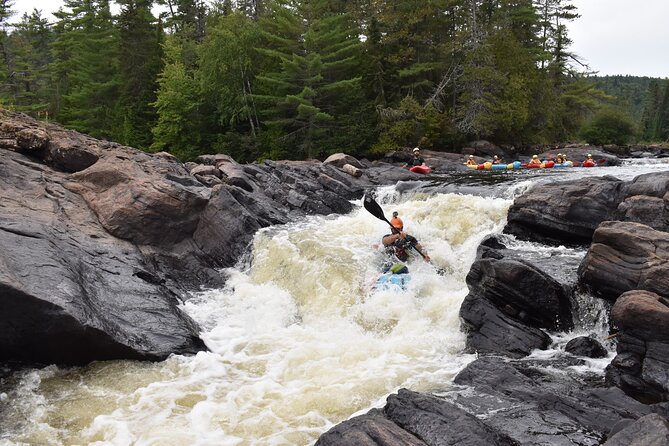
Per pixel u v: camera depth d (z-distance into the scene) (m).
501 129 33.75
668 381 5.35
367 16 41.22
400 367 7.10
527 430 4.84
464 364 7.05
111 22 50.81
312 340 8.43
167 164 14.21
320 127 32.25
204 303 10.06
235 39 34.16
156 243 11.28
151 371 7.41
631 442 3.86
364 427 4.73
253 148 33.28
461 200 12.54
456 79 34.19
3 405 6.34
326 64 32.12
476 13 37.69
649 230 6.82
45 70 59.72
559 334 7.48
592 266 7.09
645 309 5.59
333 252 10.98
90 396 6.64
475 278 8.06
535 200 10.66
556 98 41.66
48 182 11.50
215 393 6.75
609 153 32.34
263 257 11.52
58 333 7.14
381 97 34.00
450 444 4.41
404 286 9.40
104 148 14.09
